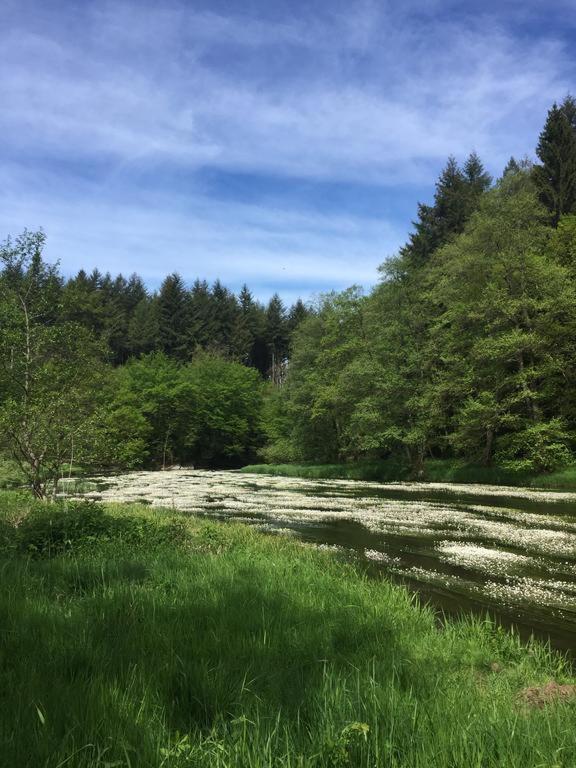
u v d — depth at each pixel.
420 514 20.28
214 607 6.21
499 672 5.61
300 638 5.48
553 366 35.62
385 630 6.27
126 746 2.97
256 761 2.91
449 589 10.05
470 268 41.12
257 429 79.69
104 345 19.67
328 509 22.00
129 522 11.84
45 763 2.78
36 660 4.28
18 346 17.75
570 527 17.23
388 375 44.97
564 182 51.00
